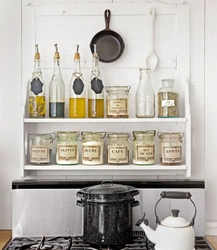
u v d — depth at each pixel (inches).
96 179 89.4
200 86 89.5
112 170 89.4
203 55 89.5
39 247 75.6
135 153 85.1
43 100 86.5
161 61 89.5
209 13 89.5
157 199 86.6
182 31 89.4
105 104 90.0
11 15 90.3
